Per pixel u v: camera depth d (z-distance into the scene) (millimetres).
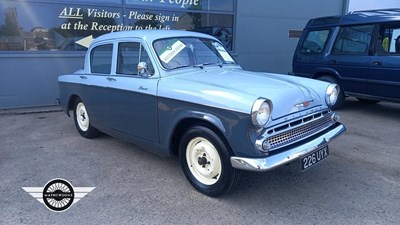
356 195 3473
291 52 10734
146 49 3938
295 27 10578
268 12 10000
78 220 3066
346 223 2986
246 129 2957
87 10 7730
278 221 3029
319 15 10883
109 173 4055
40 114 7082
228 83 3475
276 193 3527
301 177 3889
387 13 6367
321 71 7301
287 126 3199
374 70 6328
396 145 4996
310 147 3244
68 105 5551
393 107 7617
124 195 3516
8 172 4090
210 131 3250
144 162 4391
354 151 4734
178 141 3771
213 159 3334
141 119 3986
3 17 7031
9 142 5234
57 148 4949
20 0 7086
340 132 3691
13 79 7312
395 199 3387
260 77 3811
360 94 6699
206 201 3379
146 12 8398
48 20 7418
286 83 3607
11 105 7406
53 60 7586
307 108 3457
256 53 10133
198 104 3270
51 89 7691
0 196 3498
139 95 3906
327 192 3541
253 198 3430
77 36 7766
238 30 9680
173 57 3992
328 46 7180
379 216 3088
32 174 4031
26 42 7316
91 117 4980
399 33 6016
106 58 4566
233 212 3180
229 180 3229
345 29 6918
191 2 8898
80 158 4543
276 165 2961
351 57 6711
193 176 3580
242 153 3031
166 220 3057
